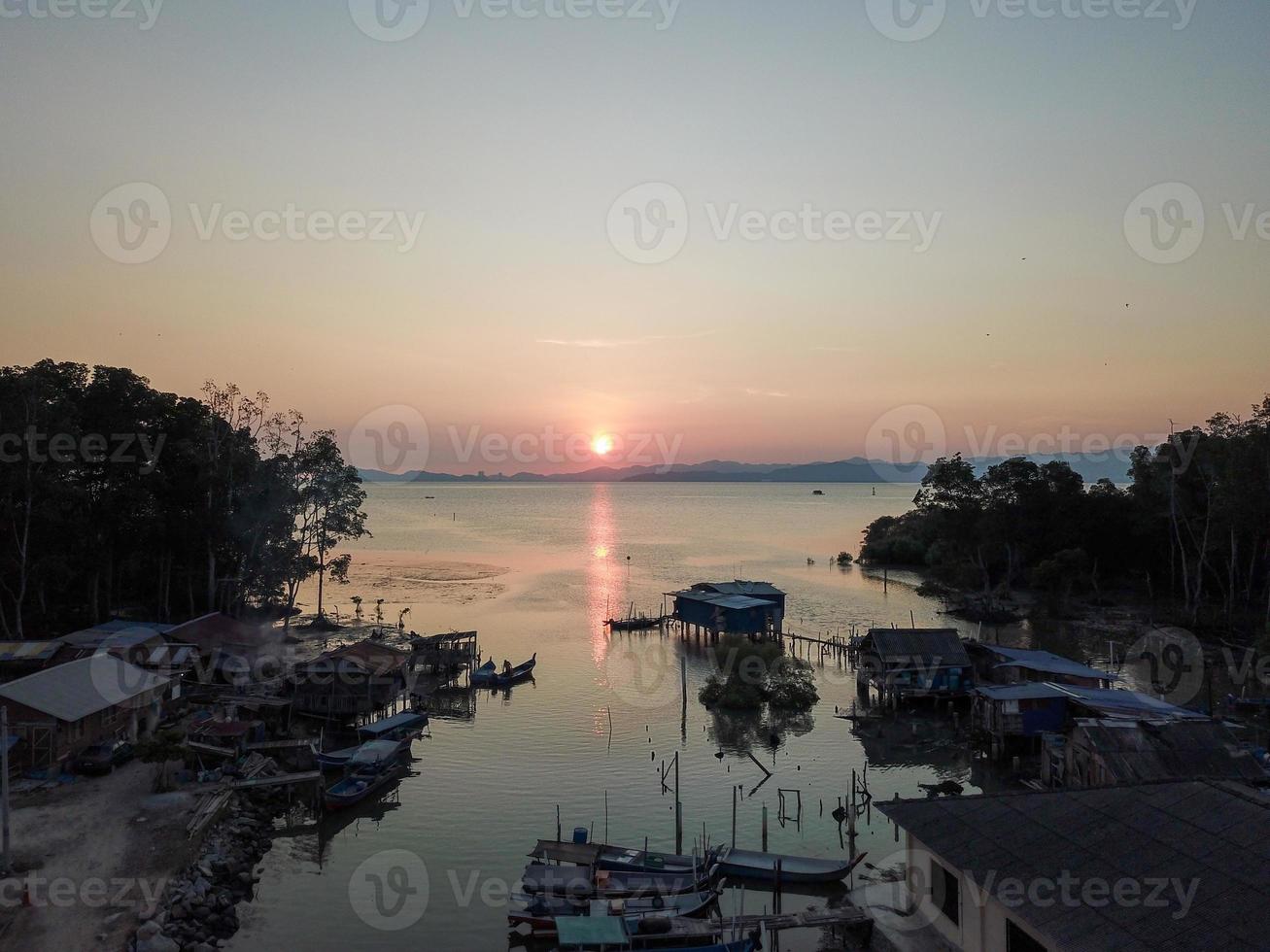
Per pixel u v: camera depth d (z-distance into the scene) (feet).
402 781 141.79
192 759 134.31
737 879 107.65
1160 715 140.56
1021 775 144.77
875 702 192.13
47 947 83.30
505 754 155.43
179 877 98.37
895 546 456.45
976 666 200.95
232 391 250.37
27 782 124.06
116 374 231.50
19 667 175.42
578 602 328.90
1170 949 57.77
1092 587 320.09
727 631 259.60
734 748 159.84
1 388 199.21
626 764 150.82
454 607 317.22
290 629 268.62
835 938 92.89
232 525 238.48
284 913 99.76
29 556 207.10
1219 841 67.41
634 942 88.17
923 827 81.92
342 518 275.39
